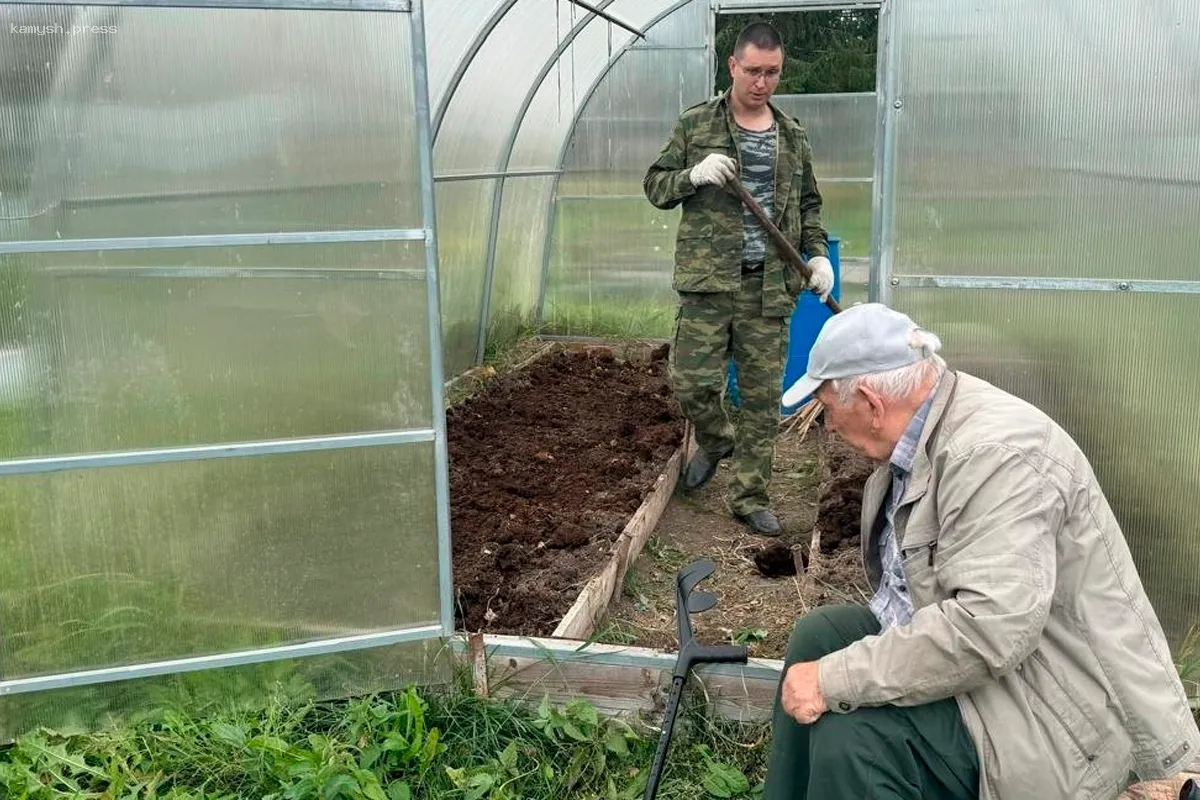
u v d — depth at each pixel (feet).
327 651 11.44
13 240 10.13
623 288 28.66
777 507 18.22
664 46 27.02
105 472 10.70
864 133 28.76
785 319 15.97
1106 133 10.96
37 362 10.38
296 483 11.09
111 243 10.27
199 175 10.33
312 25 10.22
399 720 10.77
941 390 7.50
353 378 10.97
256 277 10.61
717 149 15.30
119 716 11.25
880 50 15.90
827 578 14.24
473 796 9.80
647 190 15.87
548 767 10.16
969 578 6.84
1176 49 10.62
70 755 10.59
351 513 11.24
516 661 11.34
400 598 11.48
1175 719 6.98
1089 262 11.25
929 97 11.35
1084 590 7.11
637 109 27.53
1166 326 11.16
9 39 9.74
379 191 10.62
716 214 15.30
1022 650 6.74
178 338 10.59
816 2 26.18
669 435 19.85
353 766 9.74
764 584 14.96
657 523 17.19
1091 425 11.62
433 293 10.82
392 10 10.23
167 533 10.97
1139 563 11.78
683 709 10.80
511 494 17.34
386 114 10.45
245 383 10.82
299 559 11.27
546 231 28.55
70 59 9.87
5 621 10.84
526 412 22.00
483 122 22.72
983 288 11.60
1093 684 7.06
